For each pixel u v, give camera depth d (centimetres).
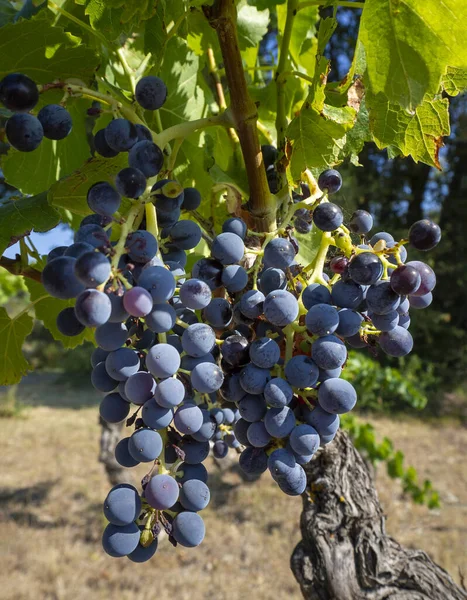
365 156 292
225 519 146
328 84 30
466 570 112
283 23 42
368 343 23
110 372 20
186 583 115
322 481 41
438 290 327
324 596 40
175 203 21
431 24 20
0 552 124
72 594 108
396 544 43
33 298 36
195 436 20
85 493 162
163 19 28
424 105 26
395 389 166
